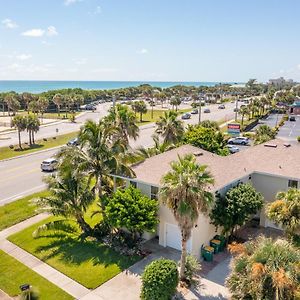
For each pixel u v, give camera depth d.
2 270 20.97
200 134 40.47
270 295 13.12
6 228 26.81
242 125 82.12
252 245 15.38
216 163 26.41
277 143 32.41
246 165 27.81
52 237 25.17
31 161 48.56
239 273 14.56
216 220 22.58
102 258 22.23
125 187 25.84
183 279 19.52
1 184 37.59
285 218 19.86
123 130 36.38
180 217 17.94
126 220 21.48
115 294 18.67
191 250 22.03
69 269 21.05
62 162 24.77
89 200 24.61
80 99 123.00
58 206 24.12
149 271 17.75
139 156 28.28
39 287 19.22
